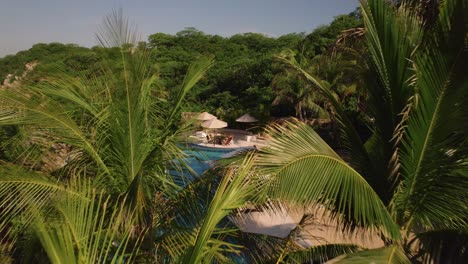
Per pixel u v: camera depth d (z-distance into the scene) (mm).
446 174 3980
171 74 35844
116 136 4531
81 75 4727
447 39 3691
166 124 4812
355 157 5078
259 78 37531
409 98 4102
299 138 3912
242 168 3055
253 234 5395
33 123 4109
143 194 3854
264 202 3873
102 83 4680
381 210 3936
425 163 4090
